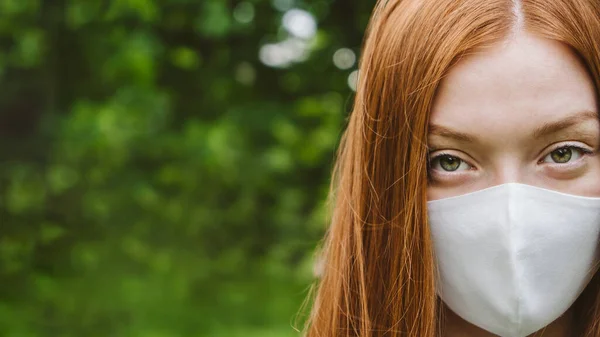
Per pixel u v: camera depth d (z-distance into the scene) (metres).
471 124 1.11
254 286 4.72
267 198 5.06
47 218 4.56
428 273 1.22
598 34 1.12
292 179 5.17
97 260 4.50
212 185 4.76
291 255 4.91
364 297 1.30
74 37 4.79
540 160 1.13
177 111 5.16
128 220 4.65
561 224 1.13
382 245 1.29
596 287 1.27
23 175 4.61
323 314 1.43
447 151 1.16
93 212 4.56
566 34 1.10
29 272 4.43
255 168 4.76
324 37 4.79
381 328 1.31
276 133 4.86
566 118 1.09
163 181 4.65
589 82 1.11
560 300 1.19
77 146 4.44
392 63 1.23
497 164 1.13
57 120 4.69
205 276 4.66
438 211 1.19
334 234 1.42
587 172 1.13
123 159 4.62
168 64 5.09
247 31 4.96
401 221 1.24
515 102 1.09
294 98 5.32
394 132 1.24
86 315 4.32
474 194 1.15
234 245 4.84
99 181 4.58
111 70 4.45
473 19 1.12
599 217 1.15
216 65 5.19
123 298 4.39
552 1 1.12
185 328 4.34
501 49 1.10
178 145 4.68
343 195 1.40
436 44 1.15
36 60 4.59
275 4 5.08
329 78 5.24
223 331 4.28
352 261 1.35
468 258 1.18
